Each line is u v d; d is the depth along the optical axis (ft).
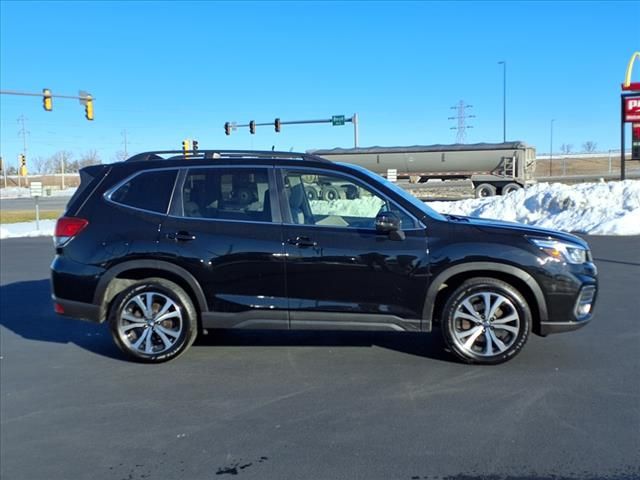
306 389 14.99
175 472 10.99
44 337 20.70
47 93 100.68
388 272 16.22
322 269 16.38
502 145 119.34
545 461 10.97
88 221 17.31
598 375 15.55
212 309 16.81
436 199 123.75
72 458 11.64
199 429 12.78
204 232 16.80
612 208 56.08
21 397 14.89
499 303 16.10
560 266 15.94
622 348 17.94
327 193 17.07
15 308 25.54
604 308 23.16
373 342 19.12
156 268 16.88
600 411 13.17
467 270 16.07
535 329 16.57
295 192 17.10
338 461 11.18
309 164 17.28
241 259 16.57
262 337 19.92
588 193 60.03
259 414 13.50
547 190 64.59
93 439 12.43
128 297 17.07
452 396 14.26
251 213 16.96
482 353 16.33
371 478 10.53
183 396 14.73
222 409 13.84
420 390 14.73
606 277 29.84
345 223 16.84
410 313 16.31
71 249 17.25
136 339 17.28
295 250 16.44
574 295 15.97
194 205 17.20
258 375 16.15
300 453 11.55
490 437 12.00
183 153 18.34
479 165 121.29
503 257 15.88
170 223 16.99
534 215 62.54
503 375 15.67
